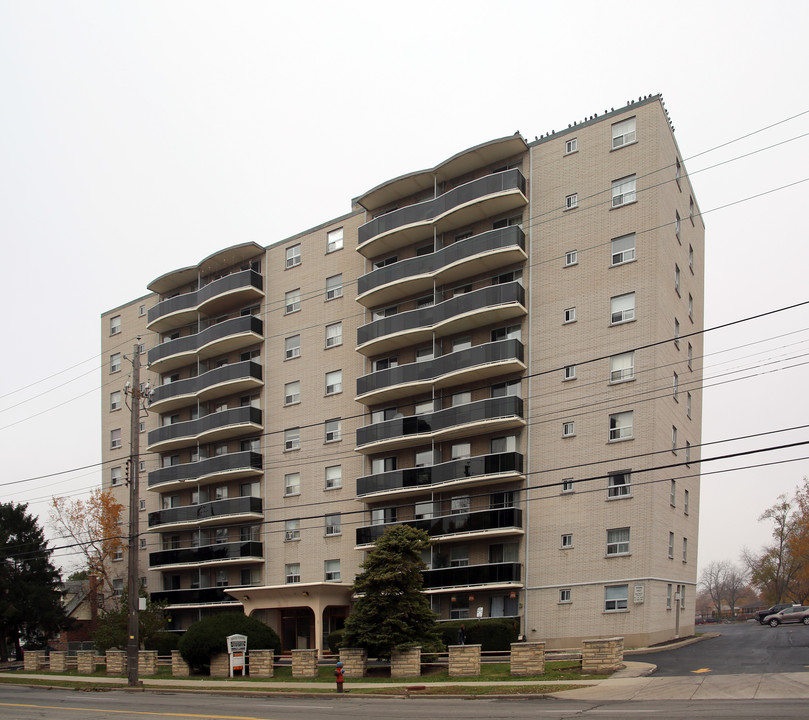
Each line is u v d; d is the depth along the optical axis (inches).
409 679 1031.0
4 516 2300.7
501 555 1450.5
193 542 2054.6
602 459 1374.3
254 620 1355.8
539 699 767.1
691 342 1628.9
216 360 2095.2
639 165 1434.5
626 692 758.5
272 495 1892.2
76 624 2294.5
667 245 1448.1
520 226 1552.7
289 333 1940.2
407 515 1620.3
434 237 1672.0
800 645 1173.1
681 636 1429.6
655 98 1438.2
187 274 2187.5
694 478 1630.2
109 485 2346.2
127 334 2407.7
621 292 1409.9
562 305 1476.4
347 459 1761.8
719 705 625.0
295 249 1974.7
